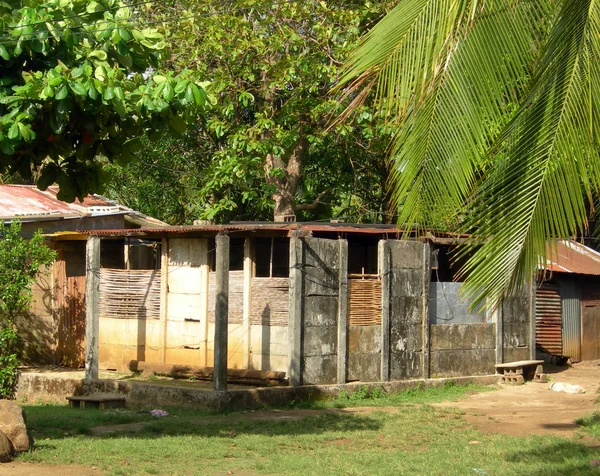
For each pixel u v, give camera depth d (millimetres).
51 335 18594
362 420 12742
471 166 5672
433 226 5793
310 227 14930
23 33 8070
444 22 5742
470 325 17500
